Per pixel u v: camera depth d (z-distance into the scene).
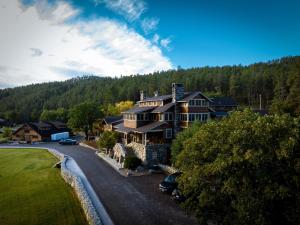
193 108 41.75
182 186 15.94
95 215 18.00
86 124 72.44
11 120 128.75
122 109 92.88
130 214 20.14
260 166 12.12
